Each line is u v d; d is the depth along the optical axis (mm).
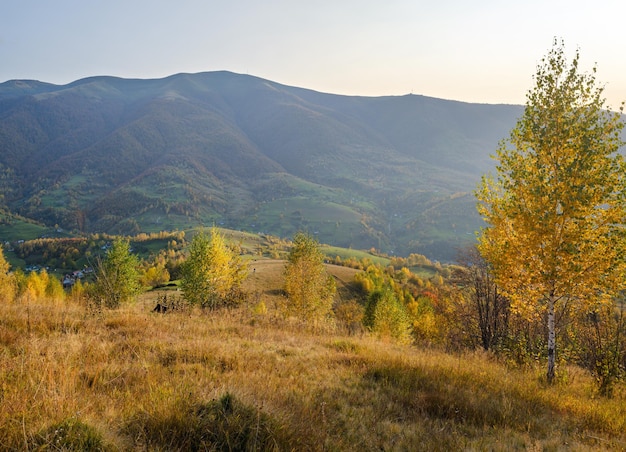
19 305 10875
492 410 6746
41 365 5355
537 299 11016
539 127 10664
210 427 4023
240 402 4535
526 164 10828
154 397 4551
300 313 35062
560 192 9781
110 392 4965
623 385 10297
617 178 9422
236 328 12367
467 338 23438
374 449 4746
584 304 10562
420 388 7562
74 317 10156
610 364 10570
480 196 11938
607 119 9758
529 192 10258
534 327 17719
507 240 11086
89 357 6469
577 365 14461
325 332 15422
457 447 5000
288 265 38156
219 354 7898
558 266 10008
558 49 10398
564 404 8000
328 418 5398
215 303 21359
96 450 3223
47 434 3188
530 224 10102
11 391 4117
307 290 36281
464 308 24109
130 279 30391
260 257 128500
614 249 9477
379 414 5914
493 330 21312
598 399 9031
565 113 10289
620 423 6945
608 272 9602
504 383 8859
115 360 6629
